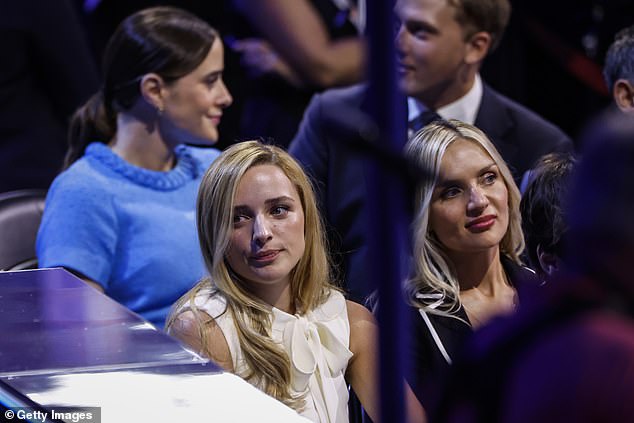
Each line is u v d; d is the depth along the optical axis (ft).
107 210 34.78
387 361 9.96
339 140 9.53
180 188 36.40
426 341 27.71
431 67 39.63
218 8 49.96
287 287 26.84
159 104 36.17
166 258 35.04
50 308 21.65
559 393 11.99
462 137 28.76
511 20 55.31
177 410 16.94
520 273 29.86
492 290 29.37
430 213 28.60
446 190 28.43
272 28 34.30
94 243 34.47
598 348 12.01
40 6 45.47
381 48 9.37
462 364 13.33
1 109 45.06
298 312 26.86
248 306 26.09
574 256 12.95
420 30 39.45
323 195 39.37
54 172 45.80
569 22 56.54
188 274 35.27
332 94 39.75
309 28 34.65
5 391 17.61
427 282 28.45
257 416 16.93
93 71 47.09
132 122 36.37
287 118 47.44
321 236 27.48
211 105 36.70
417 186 9.61
